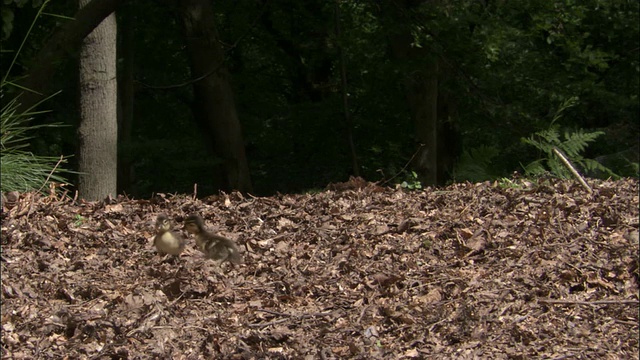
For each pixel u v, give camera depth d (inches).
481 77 726.5
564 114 955.3
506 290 284.7
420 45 683.4
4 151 358.0
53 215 324.2
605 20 884.6
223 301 265.7
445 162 842.2
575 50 739.4
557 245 326.3
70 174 726.5
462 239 327.0
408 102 748.6
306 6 924.6
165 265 287.6
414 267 300.7
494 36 687.1
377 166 835.4
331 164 936.9
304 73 1015.0
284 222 336.5
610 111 998.4
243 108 974.4
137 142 797.9
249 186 731.4
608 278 304.7
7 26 405.1
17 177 346.0
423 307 268.7
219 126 719.7
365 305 269.7
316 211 354.0
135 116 943.7
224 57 719.1
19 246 293.3
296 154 957.8
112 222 330.3
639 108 1032.8
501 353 245.0
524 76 768.9
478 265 307.0
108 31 480.4
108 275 278.7
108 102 482.0
